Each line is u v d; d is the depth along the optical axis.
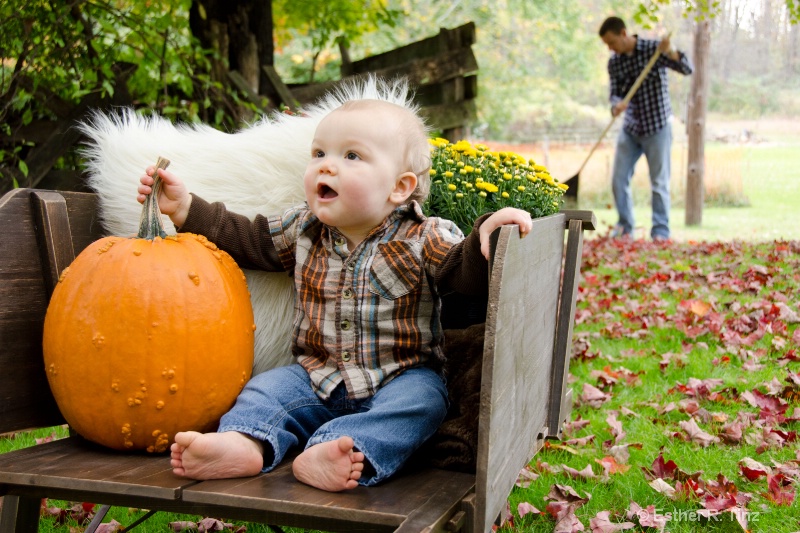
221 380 1.71
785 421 2.97
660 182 8.30
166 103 5.24
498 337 1.30
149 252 1.70
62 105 4.74
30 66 4.64
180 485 1.47
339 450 1.45
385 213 1.89
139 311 1.62
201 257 1.77
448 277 1.74
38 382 1.78
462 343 1.93
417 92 6.99
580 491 2.51
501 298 1.30
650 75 7.95
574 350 4.12
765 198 14.10
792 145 18.05
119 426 1.64
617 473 2.62
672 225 11.31
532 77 22.12
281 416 1.70
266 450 1.67
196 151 2.21
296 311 1.93
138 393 1.62
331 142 1.84
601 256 7.07
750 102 20.23
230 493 1.43
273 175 2.15
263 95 6.09
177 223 1.95
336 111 1.88
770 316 4.45
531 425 1.76
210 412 1.71
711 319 4.43
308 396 1.78
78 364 1.63
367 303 1.82
